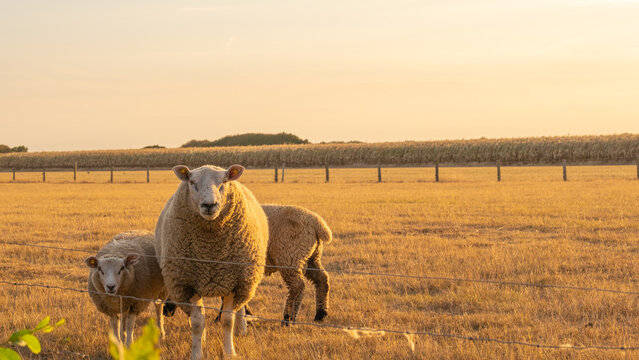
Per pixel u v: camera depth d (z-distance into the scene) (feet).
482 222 49.98
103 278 20.24
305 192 84.79
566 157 174.29
